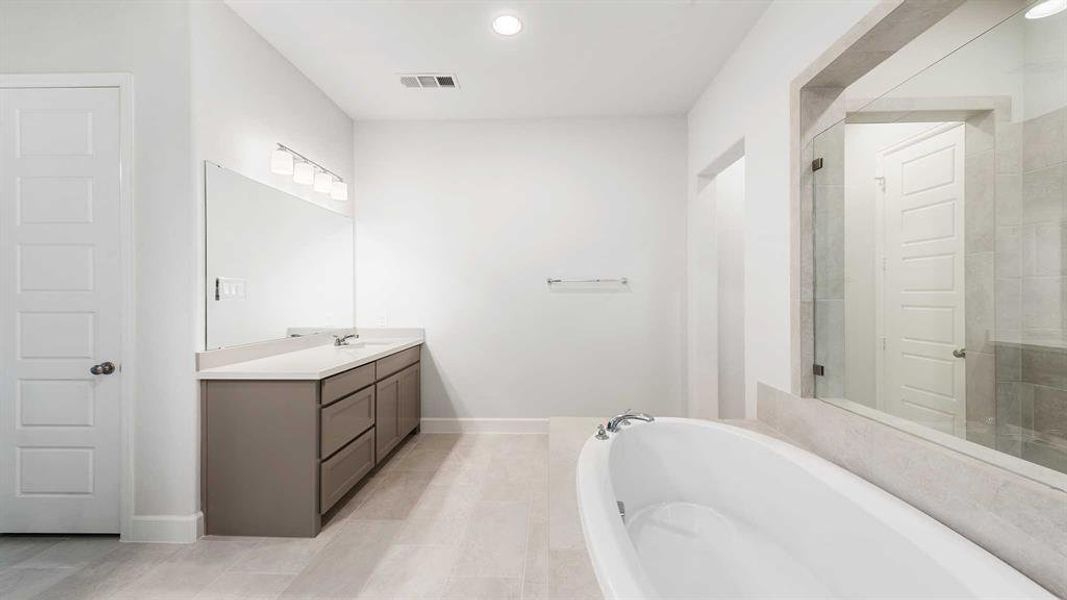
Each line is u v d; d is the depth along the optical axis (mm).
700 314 3363
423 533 2123
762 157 2217
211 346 2150
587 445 1803
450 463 2992
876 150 1560
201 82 2074
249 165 2408
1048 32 1090
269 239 2576
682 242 3549
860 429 1513
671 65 2756
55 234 2049
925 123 1381
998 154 1193
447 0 2164
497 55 2658
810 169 1875
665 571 1570
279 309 2672
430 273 3646
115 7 2029
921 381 1407
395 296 3652
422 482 2697
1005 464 1113
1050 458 1085
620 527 1199
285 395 2082
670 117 3547
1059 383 1085
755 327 2271
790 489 1587
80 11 2035
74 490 2062
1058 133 1081
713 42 2498
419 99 3256
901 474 1337
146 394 2045
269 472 2084
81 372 2049
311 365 2236
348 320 3520
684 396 3561
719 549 1689
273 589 1710
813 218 1869
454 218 3637
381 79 2961
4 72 2051
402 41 2521
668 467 2053
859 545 1290
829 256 1787
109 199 2039
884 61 1667
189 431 2049
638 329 3580
